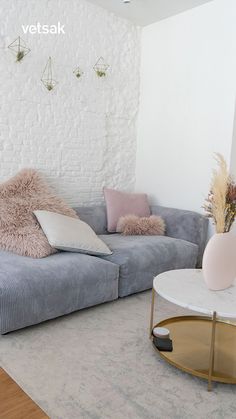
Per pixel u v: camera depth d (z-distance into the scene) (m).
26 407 1.20
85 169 3.69
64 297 2.19
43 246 2.41
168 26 3.77
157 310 2.47
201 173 3.58
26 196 2.87
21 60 3.06
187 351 1.84
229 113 3.30
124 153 4.09
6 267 2.12
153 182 4.07
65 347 1.93
